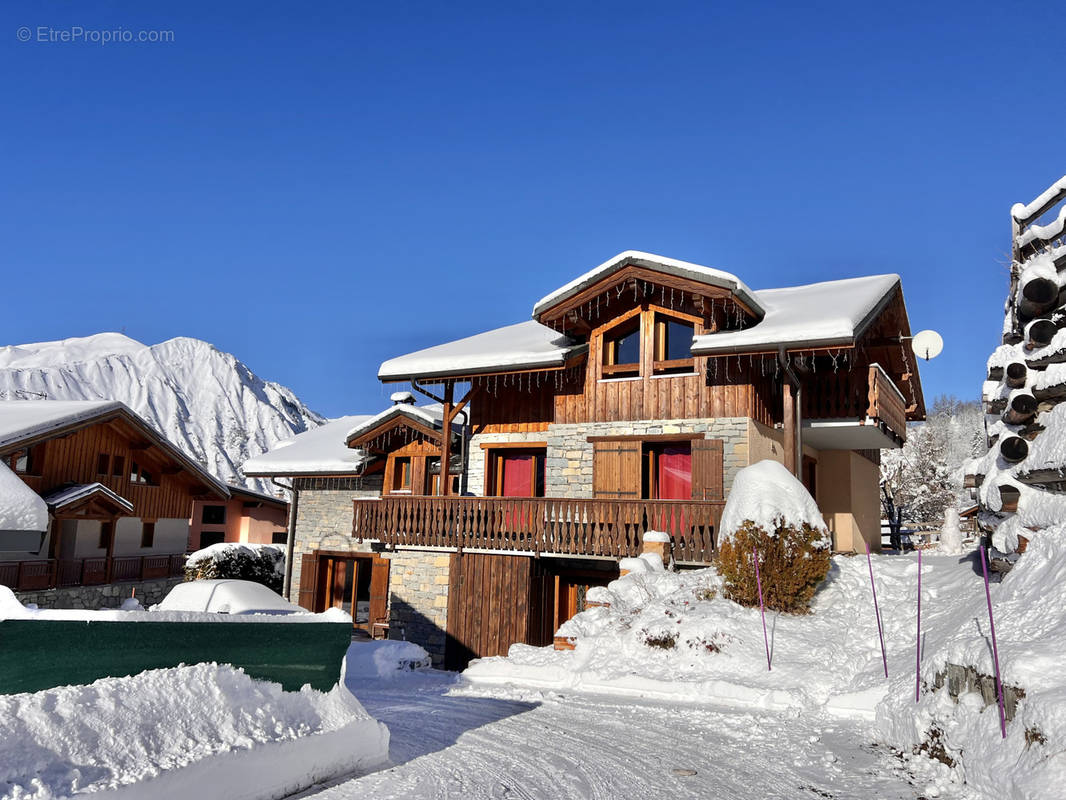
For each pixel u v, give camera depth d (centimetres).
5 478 596
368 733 675
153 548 2820
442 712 938
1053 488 868
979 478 1078
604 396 1698
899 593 1187
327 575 2166
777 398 1703
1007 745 569
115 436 2641
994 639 636
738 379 1561
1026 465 884
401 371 1847
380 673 1277
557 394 1764
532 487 1856
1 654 465
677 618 1134
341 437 2369
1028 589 768
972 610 903
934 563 1316
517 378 1833
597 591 1277
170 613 554
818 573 1142
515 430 1867
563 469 1719
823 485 1945
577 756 729
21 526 581
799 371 1711
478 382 1850
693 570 1402
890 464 3969
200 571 2583
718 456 1540
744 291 1498
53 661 488
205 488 3062
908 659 932
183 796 483
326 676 682
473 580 1661
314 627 668
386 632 1930
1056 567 745
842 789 628
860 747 755
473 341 2019
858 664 995
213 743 530
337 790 604
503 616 1614
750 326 1608
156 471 2861
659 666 1070
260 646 618
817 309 1527
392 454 2075
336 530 2155
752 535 1159
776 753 737
